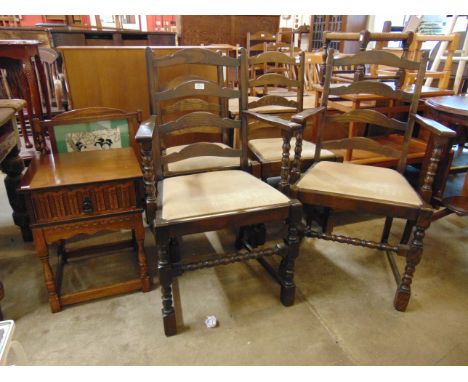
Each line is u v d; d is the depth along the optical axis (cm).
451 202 177
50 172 130
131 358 117
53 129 153
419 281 155
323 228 186
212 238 190
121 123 161
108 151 155
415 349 121
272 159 166
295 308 140
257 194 127
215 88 144
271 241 186
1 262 167
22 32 326
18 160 170
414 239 128
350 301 144
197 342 124
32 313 135
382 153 158
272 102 182
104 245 168
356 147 161
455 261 170
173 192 129
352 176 144
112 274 159
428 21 377
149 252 174
